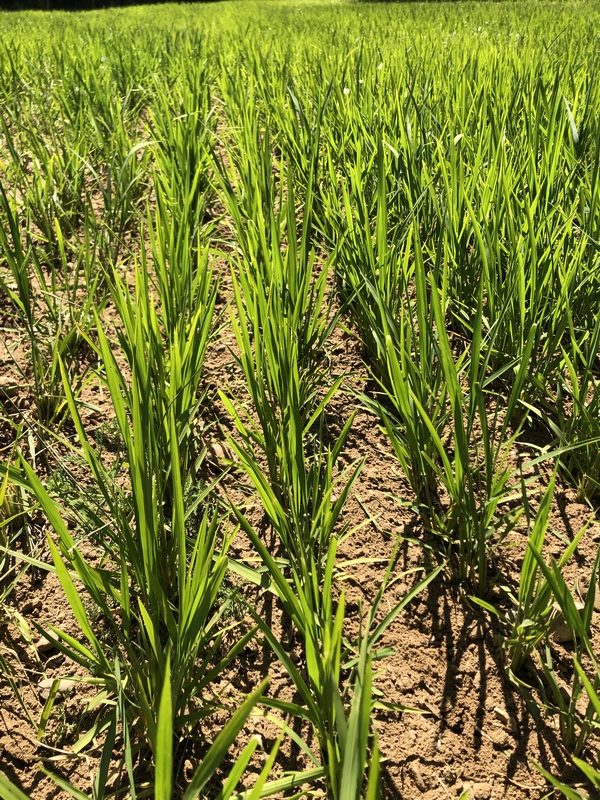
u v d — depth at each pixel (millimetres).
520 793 1453
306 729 1556
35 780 1486
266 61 5629
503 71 4480
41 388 2441
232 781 978
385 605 1844
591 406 2100
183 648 1366
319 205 3123
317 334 2578
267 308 1908
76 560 1420
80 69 5148
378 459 2320
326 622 1230
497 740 1543
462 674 1677
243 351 1922
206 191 3623
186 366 1924
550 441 2334
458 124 3484
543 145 3078
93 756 1518
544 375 2307
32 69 5691
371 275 2311
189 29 10102
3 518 2027
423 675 1676
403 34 8156
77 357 2727
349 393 2582
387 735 1552
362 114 3693
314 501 1795
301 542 1572
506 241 2572
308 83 4820
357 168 2809
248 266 2301
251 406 2512
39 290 3086
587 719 1434
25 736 1562
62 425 2432
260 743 1538
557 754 1514
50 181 3350
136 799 1409
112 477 2045
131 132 4461
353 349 2811
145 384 1580
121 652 1681
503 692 1637
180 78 4961
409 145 2938
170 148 3307
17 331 2639
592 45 6395
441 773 1488
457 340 2740
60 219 3523
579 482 2150
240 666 1696
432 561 1957
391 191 2902
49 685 1657
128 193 3574
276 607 1827
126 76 5367
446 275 2066
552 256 2277
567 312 2092
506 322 2385
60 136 4117
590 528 2039
